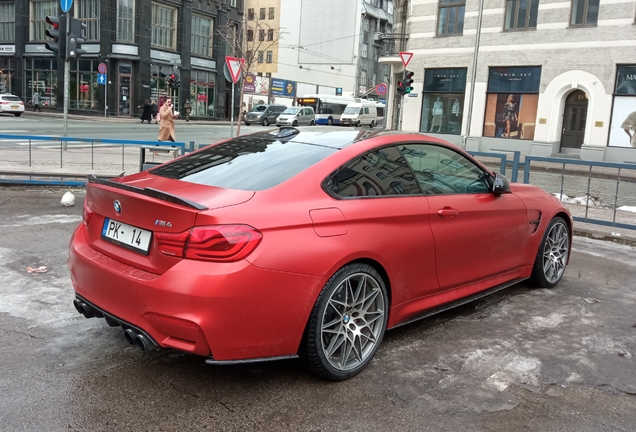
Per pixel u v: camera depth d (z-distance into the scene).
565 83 22.33
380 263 3.42
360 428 2.83
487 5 24.00
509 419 2.96
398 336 4.05
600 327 4.35
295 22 74.75
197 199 3.07
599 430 2.89
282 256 2.94
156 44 43.78
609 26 21.17
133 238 3.13
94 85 42.31
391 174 3.74
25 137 10.48
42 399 2.99
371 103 52.12
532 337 4.10
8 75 47.62
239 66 16.45
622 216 8.88
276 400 3.08
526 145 23.53
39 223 7.05
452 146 4.34
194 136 26.88
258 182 3.28
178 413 2.91
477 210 4.18
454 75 25.52
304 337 3.12
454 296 4.11
